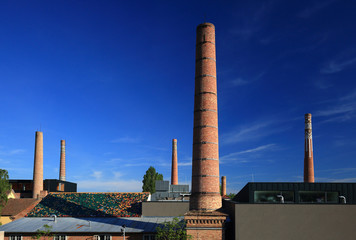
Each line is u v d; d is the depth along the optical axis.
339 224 40.47
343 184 42.56
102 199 65.31
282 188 42.78
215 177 46.09
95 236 48.28
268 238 40.50
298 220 40.72
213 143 46.75
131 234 48.22
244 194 45.66
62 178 106.38
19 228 50.59
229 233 44.94
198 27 50.06
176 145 102.12
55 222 53.69
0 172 62.84
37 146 83.06
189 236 42.25
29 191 83.88
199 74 48.53
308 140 86.50
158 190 77.31
